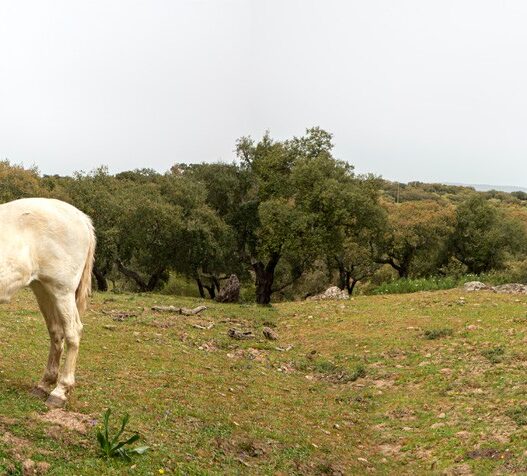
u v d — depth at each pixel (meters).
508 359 11.80
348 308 19.38
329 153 33.75
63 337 7.46
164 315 16.06
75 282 7.20
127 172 41.28
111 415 7.21
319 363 13.15
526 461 7.18
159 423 7.40
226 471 6.48
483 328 14.83
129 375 9.38
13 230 6.73
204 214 32.53
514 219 45.25
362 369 12.33
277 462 7.18
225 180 35.16
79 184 31.70
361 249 41.38
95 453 5.98
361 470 7.61
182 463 6.31
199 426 7.69
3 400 6.74
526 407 9.02
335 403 10.46
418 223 41.69
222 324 15.93
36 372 8.34
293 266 40.72
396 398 10.58
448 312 17.23
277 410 9.32
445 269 44.19
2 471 5.20
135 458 6.09
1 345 9.60
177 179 35.16
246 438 7.71
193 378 10.01
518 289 21.41
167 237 31.53
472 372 11.32
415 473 7.57
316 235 30.53
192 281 43.81
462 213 43.12
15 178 30.55
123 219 31.17
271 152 33.44
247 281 38.12
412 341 14.27
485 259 43.31
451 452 7.95
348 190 30.97
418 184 106.06
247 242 35.97
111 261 32.78
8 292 6.61
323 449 8.00
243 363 12.02
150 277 37.22
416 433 8.85
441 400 10.13
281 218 30.73
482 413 9.20
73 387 7.30
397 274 49.41
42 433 6.11
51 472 5.39
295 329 16.72
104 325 13.21
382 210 32.78
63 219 7.11
